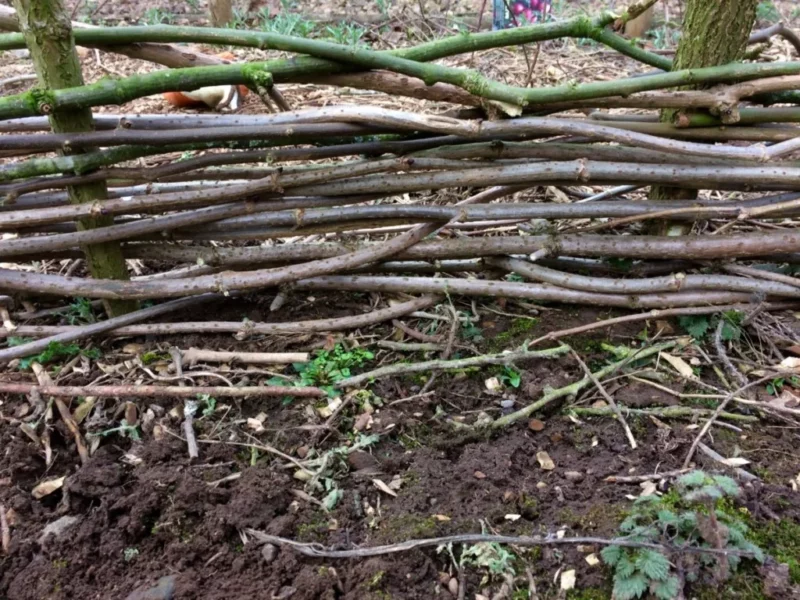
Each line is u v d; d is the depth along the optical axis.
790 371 1.89
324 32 4.55
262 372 1.95
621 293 2.07
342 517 1.60
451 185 1.92
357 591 1.44
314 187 1.92
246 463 1.74
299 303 2.20
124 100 1.70
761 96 1.92
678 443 1.75
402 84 1.82
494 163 1.95
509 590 1.45
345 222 2.00
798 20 4.63
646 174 1.90
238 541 1.57
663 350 2.01
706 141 1.96
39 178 1.85
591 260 2.18
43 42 1.65
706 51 1.86
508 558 1.49
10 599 1.48
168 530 1.58
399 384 1.94
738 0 1.78
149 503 1.61
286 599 1.44
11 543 1.57
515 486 1.66
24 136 1.71
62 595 1.48
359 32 4.24
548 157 1.94
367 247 2.02
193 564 1.54
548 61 3.80
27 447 1.75
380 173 1.95
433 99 1.87
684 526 1.45
